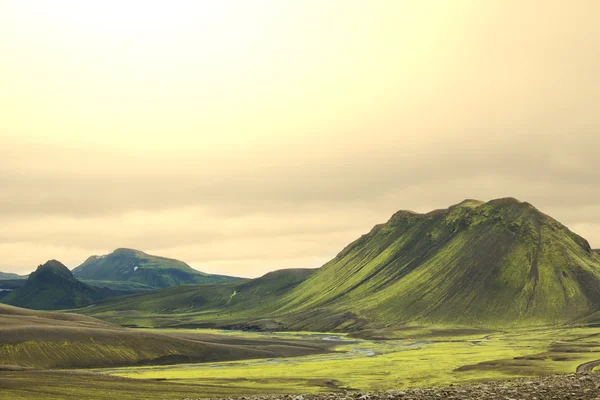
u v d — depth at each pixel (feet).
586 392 148.66
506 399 147.23
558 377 202.18
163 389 366.22
